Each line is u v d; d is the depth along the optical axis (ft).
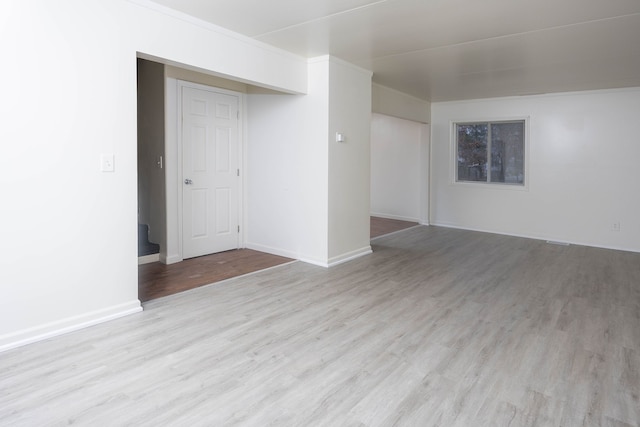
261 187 17.42
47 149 8.54
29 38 8.17
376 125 28.71
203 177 16.40
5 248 8.12
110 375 7.41
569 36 12.21
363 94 16.55
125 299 10.18
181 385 7.14
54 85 8.56
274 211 16.99
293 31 11.99
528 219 21.95
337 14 10.64
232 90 17.11
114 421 6.11
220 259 16.17
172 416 6.27
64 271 8.97
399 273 14.64
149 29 10.03
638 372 7.82
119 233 9.89
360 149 16.67
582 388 7.26
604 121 19.51
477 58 14.71
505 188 22.59
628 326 10.07
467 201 24.09
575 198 20.49
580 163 20.26
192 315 10.37
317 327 9.78
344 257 16.24
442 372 7.77
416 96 22.61
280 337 9.20
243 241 18.21
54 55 8.52
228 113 17.06
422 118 23.99
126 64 9.69
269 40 12.89
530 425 6.21
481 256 17.48
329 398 6.84
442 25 11.37
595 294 12.55
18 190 8.21
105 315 9.76
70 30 8.73
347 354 8.45
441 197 25.14
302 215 15.97
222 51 11.80
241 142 17.66
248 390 7.04
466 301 11.78
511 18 10.82
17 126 8.11
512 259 17.02
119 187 9.79
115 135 9.62
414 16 10.71
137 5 9.77
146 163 15.98
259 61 13.05
